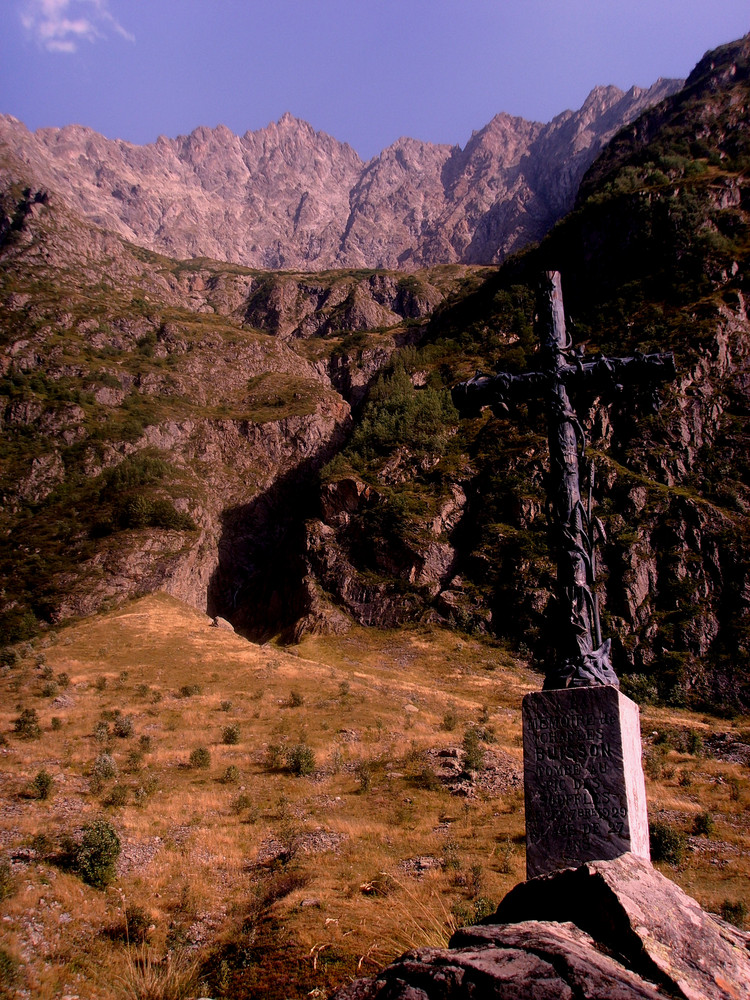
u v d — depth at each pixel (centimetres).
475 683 6281
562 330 1011
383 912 1864
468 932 546
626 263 11219
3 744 3841
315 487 10350
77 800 3030
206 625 7869
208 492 12088
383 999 481
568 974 470
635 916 541
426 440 9994
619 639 6844
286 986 1477
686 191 11225
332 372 17062
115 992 1644
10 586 8981
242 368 15612
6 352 13462
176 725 4509
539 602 7462
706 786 3409
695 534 7369
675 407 8431
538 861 752
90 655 6284
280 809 3091
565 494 928
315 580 8875
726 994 498
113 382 13462
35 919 1998
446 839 2720
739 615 6756
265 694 5281
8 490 10912
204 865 2514
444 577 8419
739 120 13225
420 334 17362
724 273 9912
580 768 766
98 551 9381
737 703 6078
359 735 4366
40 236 17050
